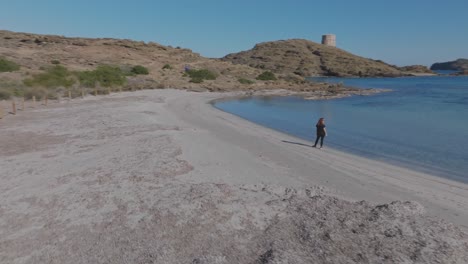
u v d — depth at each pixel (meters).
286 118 32.78
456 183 13.38
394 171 14.86
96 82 50.19
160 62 97.62
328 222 8.57
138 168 13.09
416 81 126.81
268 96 60.06
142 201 9.90
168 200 9.86
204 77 80.94
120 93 47.47
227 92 63.97
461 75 191.12
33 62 65.50
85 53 92.56
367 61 197.88
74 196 10.31
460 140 22.27
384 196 11.62
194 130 22.23
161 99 42.69
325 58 199.75
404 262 6.83
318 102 50.12
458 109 40.69
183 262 7.00
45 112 28.11
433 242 7.57
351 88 75.88
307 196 10.69
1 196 10.36
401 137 23.25
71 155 15.09
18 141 17.86
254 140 20.64
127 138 18.50
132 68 77.81
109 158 14.54
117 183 11.41
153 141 17.80
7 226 8.50
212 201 9.70
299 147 19.20
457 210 10.50
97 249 7.44
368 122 30.33
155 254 7.22
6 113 27.12
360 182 13.09
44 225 8.54
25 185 11.28
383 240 7.68
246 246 7.66
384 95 63.09
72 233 8.14
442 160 17.06
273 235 8.09
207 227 8.41
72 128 21.38
